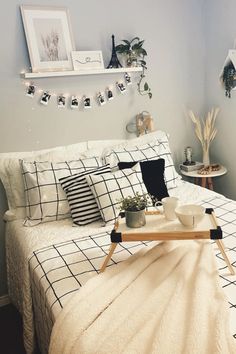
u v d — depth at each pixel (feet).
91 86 8.48
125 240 4.86
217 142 10.41
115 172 7.17
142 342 3.42
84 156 8.13
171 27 9.34
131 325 3.68
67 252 5.74
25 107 7.74
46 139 8.16
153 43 9.17
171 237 4.77
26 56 7.52
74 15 7.91
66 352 3.71
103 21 8.29
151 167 7.72
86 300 4.20
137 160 8.16
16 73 7.48
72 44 7.94
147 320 3.70
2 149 7.69
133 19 8.69
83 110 8.49
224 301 3.89
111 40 8.48
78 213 6.87
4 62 7.33
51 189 7.08
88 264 5.29
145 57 9.12
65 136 8.39
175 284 4.23
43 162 7.48
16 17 7.29
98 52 8.19
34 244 6.14
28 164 7.32
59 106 8.14
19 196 7.41
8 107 7.56
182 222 4.89
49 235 6.46
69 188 7.02
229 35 9.16
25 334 6.00
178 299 3.91
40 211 6.99
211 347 3.26
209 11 9.62
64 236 6.35
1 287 8.12
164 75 9.58
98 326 3.79
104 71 8.08
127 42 8.44
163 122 9.95
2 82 7.39
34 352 6.16
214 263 4.70
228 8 9.00
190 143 10.65
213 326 3.51
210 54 9.93
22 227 6.97
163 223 5.14
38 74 7.38
